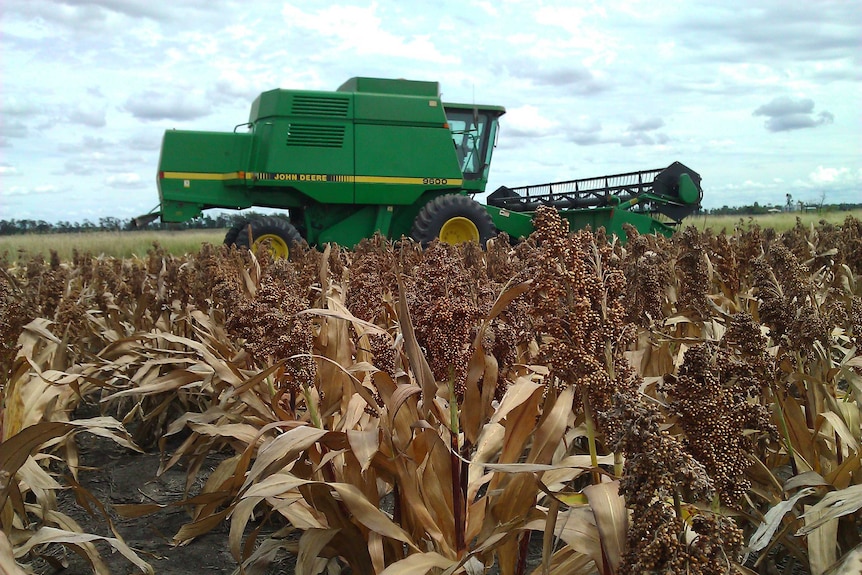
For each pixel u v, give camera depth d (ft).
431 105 61.41
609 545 6.25
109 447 21.04
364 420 11.80
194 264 31.04
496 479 9.68
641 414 5.66
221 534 15.03
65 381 14.96
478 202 59.67
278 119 57.47
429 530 9.43
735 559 5.96
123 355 20.29
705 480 5.62
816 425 11.25
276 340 10.82
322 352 12.32
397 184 60.39
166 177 56.65
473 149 66.03
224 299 16.42
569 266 7.88
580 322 7.66
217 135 57.82
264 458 8.85
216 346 16.94
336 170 58.65
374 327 10.78
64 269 31.45
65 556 13.84
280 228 54.90
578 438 14.03
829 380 12.25
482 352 9.32
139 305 25.03
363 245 33.60
